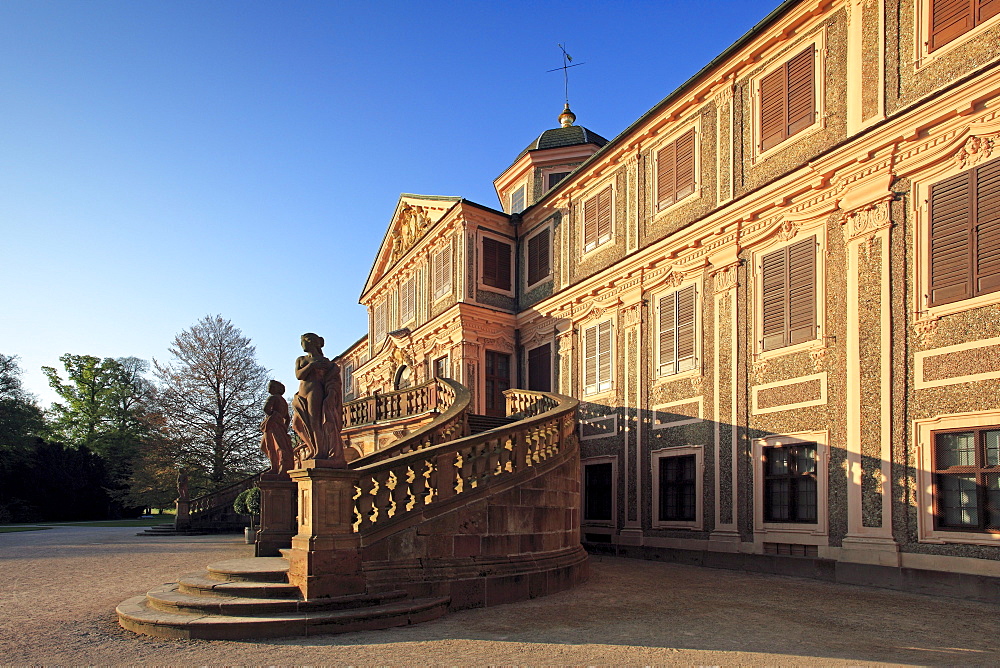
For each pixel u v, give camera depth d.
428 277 28.81
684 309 17.98
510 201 32.09
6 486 48.91
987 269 11.38
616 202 21.25
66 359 64.19
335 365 9.71
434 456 10.31
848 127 14.05
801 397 14.38
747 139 16.66
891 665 6.71
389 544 9.49
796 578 13.51
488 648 7.35
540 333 24.52
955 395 11.56
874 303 13.02
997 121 11.45
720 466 16.19
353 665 6.61
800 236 14.88
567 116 32.81
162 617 8.11
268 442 14.20
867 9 13.90
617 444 19.77
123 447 59.09
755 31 16.14
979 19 12.02
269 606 8.32
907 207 12.72
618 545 18.97
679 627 8.55
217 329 46.56
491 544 10.72
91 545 21.12
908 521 12.05
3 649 7.28
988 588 10.77
